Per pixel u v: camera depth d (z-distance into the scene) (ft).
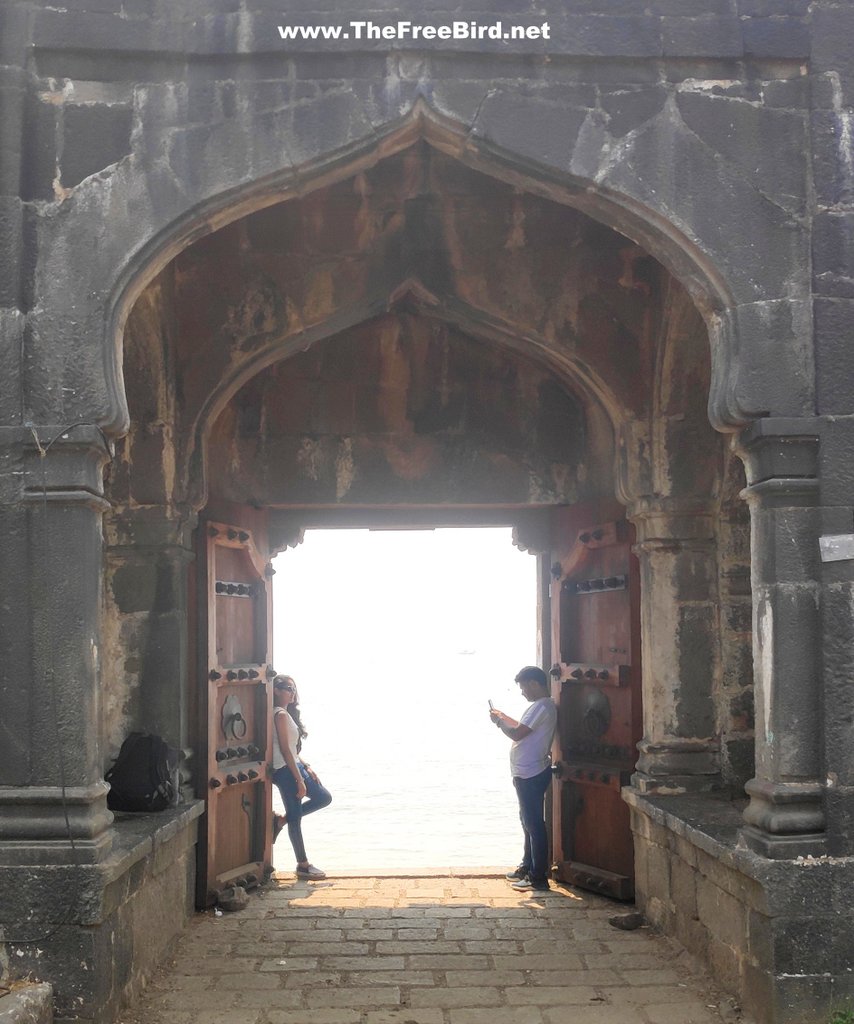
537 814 28.09
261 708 28.86
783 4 19.20
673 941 23.06
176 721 25.09
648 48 18.94
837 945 17.40
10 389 17.94
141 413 25.41
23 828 17.30
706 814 22.62
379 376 28.86
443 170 24.79
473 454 28.81
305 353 28.78
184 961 22.09
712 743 25.76
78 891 17.07
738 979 19.06
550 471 28.86
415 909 26.11
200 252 25.32
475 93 18.84
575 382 27.66
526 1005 19.61
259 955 22.52
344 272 25.14
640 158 18.89
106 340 18.19
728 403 18.69
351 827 42.55
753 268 18.79
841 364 18.54
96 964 17.13
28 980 16.96
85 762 17.57
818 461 18.35
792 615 18.17
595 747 28.02
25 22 18.53
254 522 28.50
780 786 17.93
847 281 18.74
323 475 28.66
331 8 18.72
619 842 26.89
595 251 25.61
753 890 18.13
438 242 25.25
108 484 25.50
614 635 27.55
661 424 25.82
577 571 28.96
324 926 24.63
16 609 17.72
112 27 18.61
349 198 25.07
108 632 25.27
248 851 28.30
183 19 18.71
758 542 18.81
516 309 25.59
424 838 40.01
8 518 17.80
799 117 19.10
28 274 18.21
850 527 18.20
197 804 24.85
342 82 18.74
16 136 18.29
